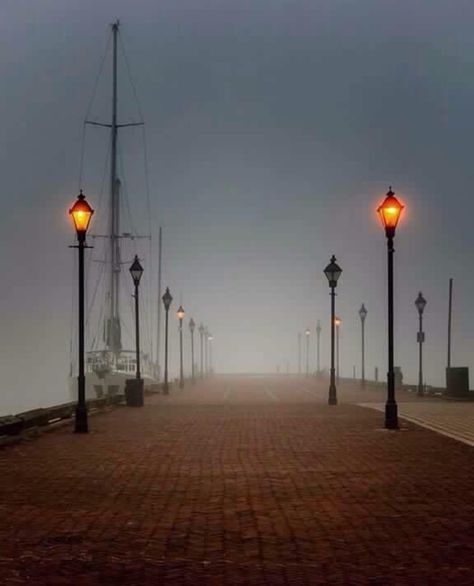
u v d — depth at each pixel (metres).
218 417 31.03
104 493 13.52
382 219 26.72
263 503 12.54
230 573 8.62
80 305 25.61
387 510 11.91
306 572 8.62
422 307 53.06
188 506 12.34
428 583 8.17
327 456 18.31
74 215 25.77
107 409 36.12
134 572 8.67
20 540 10.10
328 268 42.34
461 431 24.11
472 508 12.04
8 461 17.77
